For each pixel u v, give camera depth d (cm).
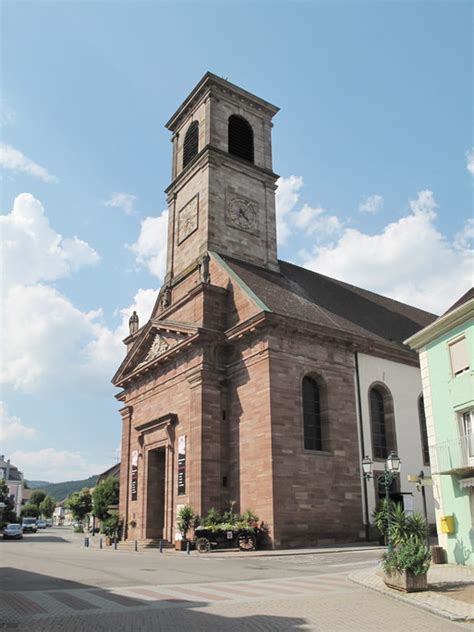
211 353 3525
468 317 2152
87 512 9356
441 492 2186
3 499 8219
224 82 4625
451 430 2195
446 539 2133
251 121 4772
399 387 3850
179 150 4906
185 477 3444
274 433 3111
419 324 4953
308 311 3791
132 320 4756
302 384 3384
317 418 3409
